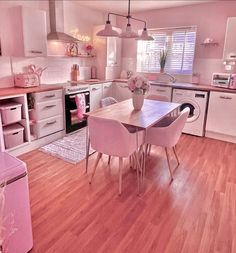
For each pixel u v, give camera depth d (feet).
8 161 4.57
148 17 15.85
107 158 10.17
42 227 5.92
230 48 12.19
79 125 13.69
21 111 10.09
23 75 10.87
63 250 5.24
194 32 14.11
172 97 13.82
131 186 7.99
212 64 14.11
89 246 5.38
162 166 9.54
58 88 11.68
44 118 11.18
